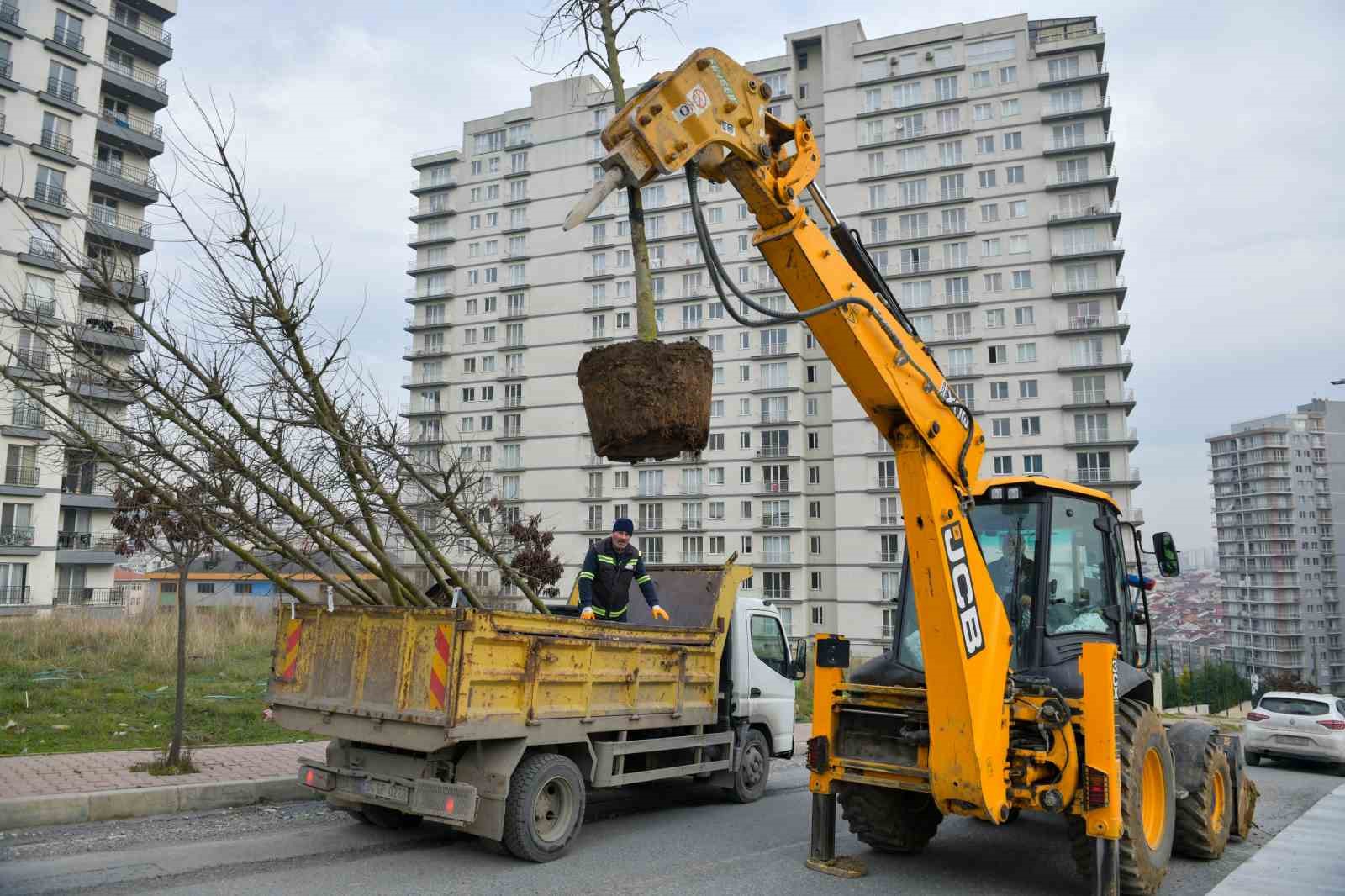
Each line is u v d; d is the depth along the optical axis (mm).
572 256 65812
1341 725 15430
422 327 70312
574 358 65000
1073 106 56375
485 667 6129
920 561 5438
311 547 8281
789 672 9875
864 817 6660
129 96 41281
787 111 61656
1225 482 128375
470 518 8641
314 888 5559
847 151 60562
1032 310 55812
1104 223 55031
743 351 59875
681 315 61688
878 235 59406
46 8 35219
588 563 8055
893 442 5520
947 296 57594
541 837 6422
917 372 5477
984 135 57781
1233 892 6148
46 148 34094
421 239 71688
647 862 6512
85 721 10133
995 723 5430
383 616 6543
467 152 71062
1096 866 5387
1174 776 6738
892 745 6156
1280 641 118312
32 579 35250
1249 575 123188
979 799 5250
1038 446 54812
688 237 62062
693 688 8109
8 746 8797
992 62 58156
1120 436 53500
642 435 4316
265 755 9258
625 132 4363
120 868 5754
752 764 9195
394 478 8266
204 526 7453
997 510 6832
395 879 5855
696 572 9359
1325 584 121000
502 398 67250
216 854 6246
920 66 59562
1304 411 127375
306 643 7137
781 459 58344
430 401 69625
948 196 58156
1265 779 13930
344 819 7566
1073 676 5934
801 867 6465
